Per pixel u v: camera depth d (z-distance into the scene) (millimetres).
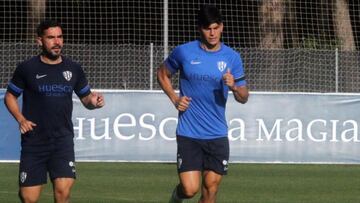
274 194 34094
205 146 23906
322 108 45562
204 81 23750
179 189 24453
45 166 23125
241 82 24141
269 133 45344
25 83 22906
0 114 44156
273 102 45281
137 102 44812
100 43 53500
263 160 45344
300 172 42156
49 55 22859
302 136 45531
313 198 33031
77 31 53406
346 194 34312
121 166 43562
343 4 57188
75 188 35156
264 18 55406
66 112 23016
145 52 48156
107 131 44719
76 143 44625
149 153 44969
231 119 45125
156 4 53562
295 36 56062
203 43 24047
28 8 53188
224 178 39281
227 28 54906
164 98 44938
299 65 49688
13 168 42406
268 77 49688
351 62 49625
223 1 54812
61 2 53688
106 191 34406
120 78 48188
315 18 56312
